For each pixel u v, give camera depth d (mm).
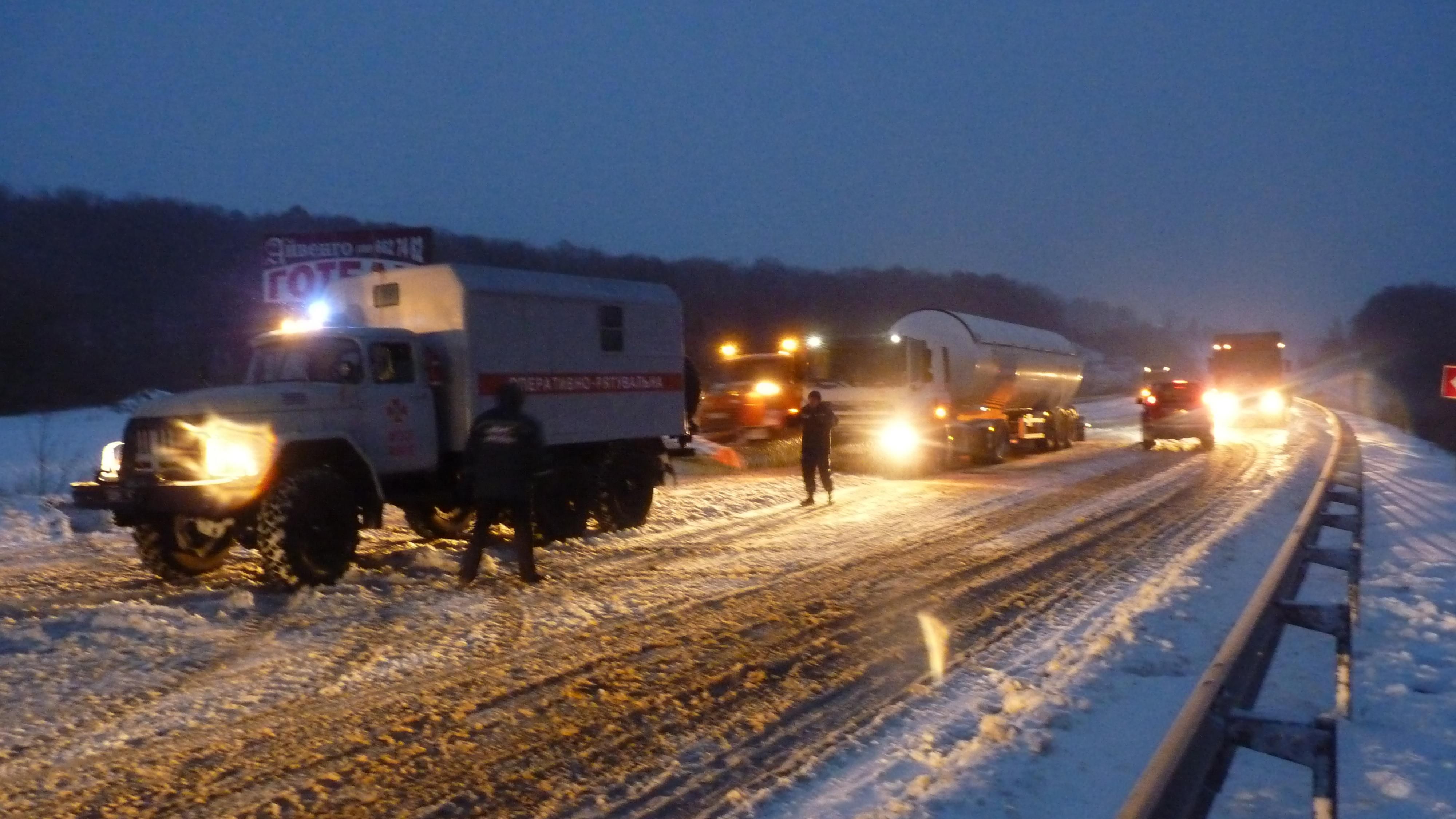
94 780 6016
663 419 15484
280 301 20594
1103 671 7977
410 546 13641
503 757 6367
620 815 5578
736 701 7398
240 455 10555
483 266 13195
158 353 48969
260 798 5781
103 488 10711
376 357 11992
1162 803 3648
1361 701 7297
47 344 45906
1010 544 13914
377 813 5590
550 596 10625
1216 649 8703
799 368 24375
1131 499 19016
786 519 16219
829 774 6121
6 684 7625
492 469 11086
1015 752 6328
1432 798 5707
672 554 13125
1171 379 33469
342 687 7652
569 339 14008
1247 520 16109
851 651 8688
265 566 10617
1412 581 11227
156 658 8297
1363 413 58344
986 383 26125
